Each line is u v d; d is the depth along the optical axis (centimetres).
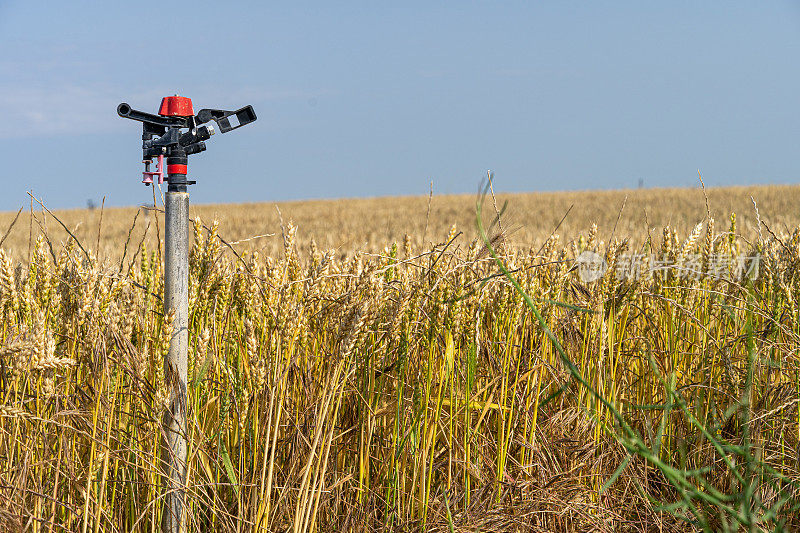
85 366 127
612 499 149
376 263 131
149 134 126
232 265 146
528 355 149
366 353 139
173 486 121
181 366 123
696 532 138
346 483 138
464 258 141
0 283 125
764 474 132
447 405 141
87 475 122
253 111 129
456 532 132
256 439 122
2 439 121
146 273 149
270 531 123
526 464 147
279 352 120
